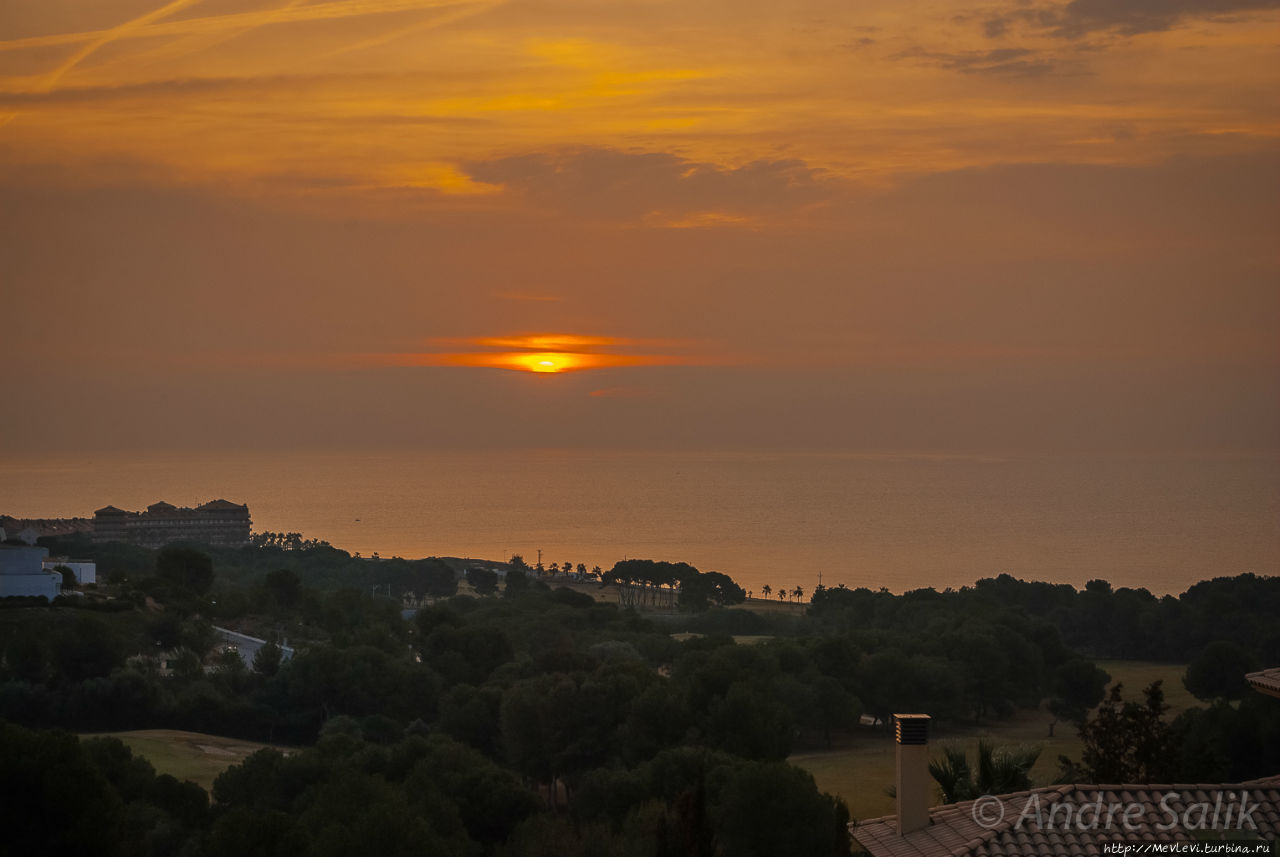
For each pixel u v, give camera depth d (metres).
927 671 104.44
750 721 74.38
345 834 44.78
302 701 97.75
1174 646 145.00
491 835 57.47
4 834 37.34
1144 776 37.00
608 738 77.44
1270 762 58.72
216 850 41.56
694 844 26.33
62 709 90.50
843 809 25.62
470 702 87.31
